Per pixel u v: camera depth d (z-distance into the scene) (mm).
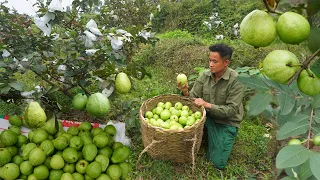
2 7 3096
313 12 772
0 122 2047
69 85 2617
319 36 791
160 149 3256
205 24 8352
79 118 3582
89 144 1836
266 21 767
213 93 3371
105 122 3463
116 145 1968
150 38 2654
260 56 5539
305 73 833
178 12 9422
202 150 3771
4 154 1729
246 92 4426
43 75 2334
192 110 3646
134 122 3414
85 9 2924
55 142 1804
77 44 2314
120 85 2025
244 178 3318
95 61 2277
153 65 6273
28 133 1988
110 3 7801
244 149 3744
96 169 1741
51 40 2611
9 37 2533
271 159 3434
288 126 893
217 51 3027
